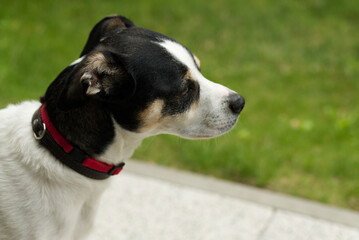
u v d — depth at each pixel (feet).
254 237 5.20
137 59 4.39
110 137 4.38
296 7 10.83
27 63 7.77
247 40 9.55
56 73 7.59
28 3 10.06
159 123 4.50
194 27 9.77
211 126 4.59
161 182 5.62
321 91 7.99
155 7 10.30
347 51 9.38
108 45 4.44
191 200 5.47
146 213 5.34
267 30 9.93
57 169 4.32
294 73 8.55
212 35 9.57
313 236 5.22
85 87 4.18
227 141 6.25
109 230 5.19
